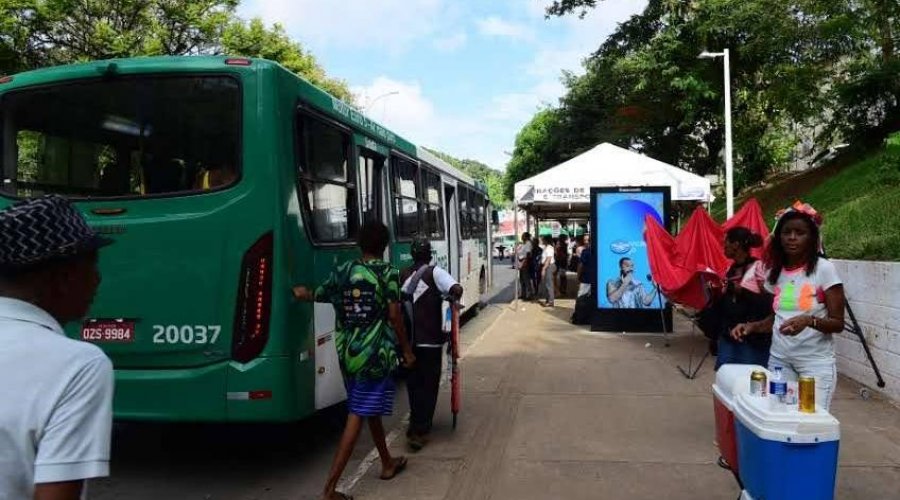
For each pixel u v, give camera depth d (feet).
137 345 17.52
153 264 17.56
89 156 18.42
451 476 18.07
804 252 14.78
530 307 58.80
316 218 19.71
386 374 16.79
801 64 64.85
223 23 73.51
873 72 55.11
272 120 17.67
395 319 17.33
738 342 18.02
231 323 17.26
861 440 19.94
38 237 5.81
